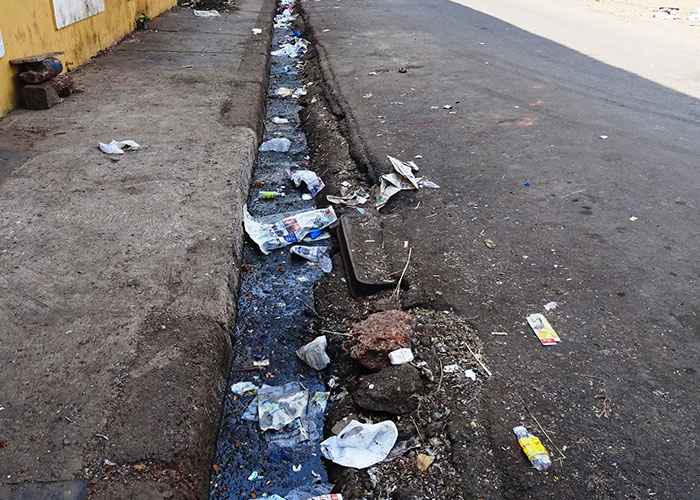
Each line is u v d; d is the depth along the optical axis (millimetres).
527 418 2551
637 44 10148
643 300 3348
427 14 13047
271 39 11188
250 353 3336
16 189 4160
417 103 6844
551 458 2352
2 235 3588
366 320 3180
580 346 2994
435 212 4395
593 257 3770
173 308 3061
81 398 2439
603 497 2199
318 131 6398
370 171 5129
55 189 4199
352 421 2662
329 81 7746
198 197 4234
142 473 2174
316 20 12203
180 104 6238
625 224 4168
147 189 4289
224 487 2537
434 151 5465
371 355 2963
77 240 3586
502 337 3070
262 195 5098
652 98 7066
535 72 8164
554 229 4109
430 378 2816
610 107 6699
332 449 2576
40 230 3666
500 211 4367
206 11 12266
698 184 4785
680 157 5309
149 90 6668
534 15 13203
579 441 2434
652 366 2857
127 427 2336
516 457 2371
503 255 3814
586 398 2660
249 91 6879
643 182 4812
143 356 2711
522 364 2875
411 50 9453
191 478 2295
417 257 3852
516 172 5008
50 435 2266
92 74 7211
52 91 5945
